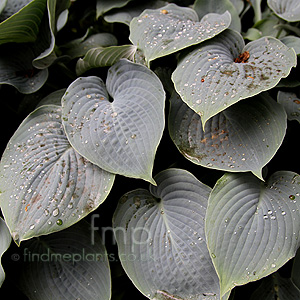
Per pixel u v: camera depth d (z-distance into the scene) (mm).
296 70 1562
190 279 1416
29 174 1428
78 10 1828
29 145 1465
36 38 1619
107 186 1412
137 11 1711
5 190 1427
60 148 1459
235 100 1373
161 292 1418
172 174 1457
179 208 1445
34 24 1576
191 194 1443
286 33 1684
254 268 1373
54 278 1464
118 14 1704
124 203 1453
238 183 1428
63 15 1684
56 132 1479
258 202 1420
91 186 1416
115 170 1401
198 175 1550
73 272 1465
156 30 1495
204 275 1414
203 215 1432
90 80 1498
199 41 1452
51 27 1521
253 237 1388
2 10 1560
